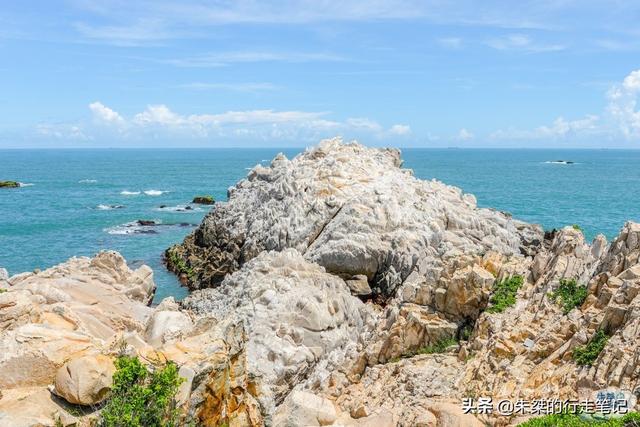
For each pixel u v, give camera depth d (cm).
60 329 1798
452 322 2772
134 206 11769
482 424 1898
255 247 5456
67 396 1520
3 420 1409
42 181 18300
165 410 1541
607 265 2423
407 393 2239
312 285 3891
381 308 4397
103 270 4106
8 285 3400
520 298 2636
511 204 12412
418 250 4678
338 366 2900
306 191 5619
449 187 6450
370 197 5209
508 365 2139
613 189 15638
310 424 2033
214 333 1858
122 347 1673
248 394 1908
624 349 1856
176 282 5984
